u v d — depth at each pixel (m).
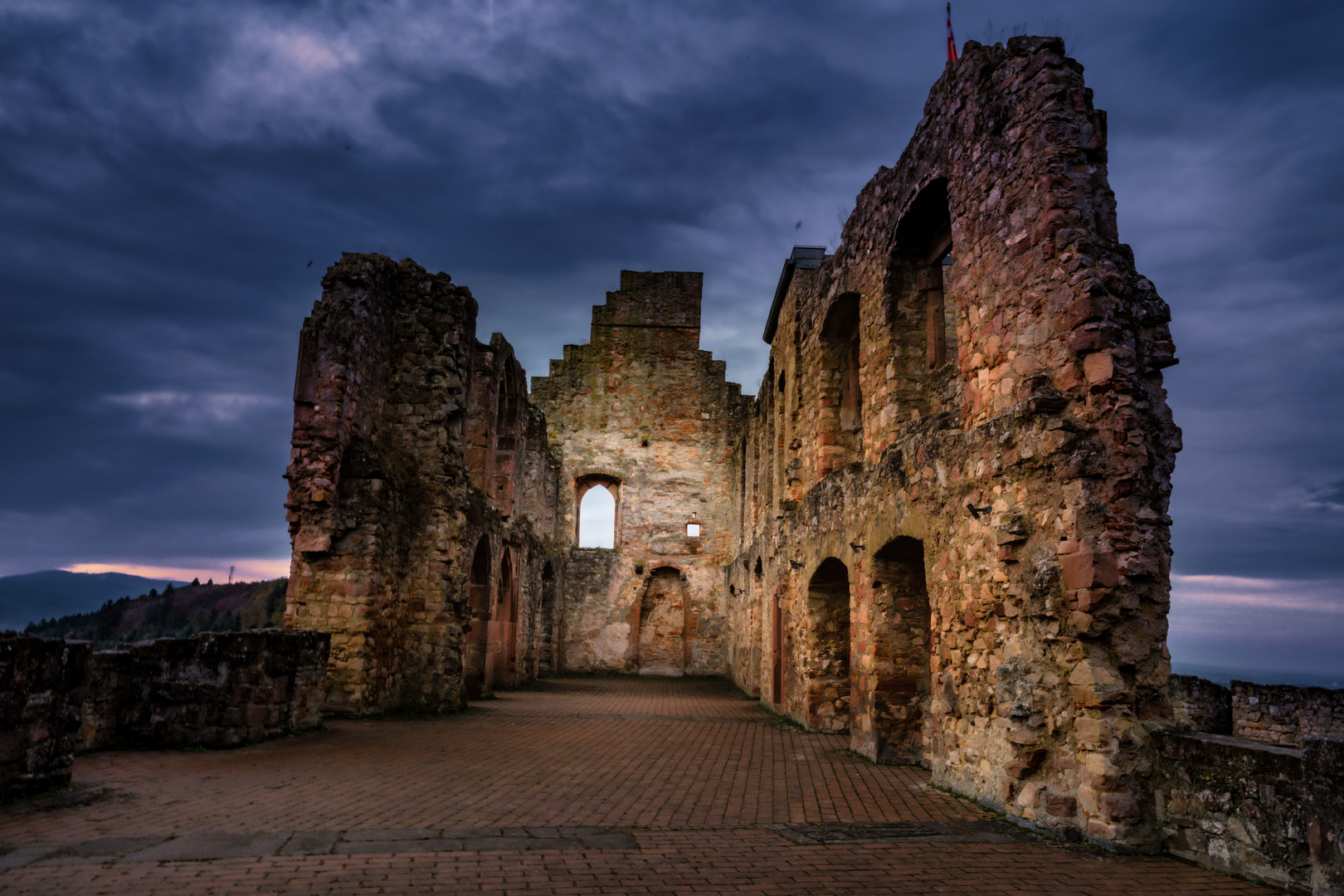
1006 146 7.50
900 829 6.07
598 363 30.38
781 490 16.77
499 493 20.44
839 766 9.21
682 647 28.59
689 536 29.22
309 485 12.26
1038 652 6.39
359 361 13.15
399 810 6.09
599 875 4.59
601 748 9.94
